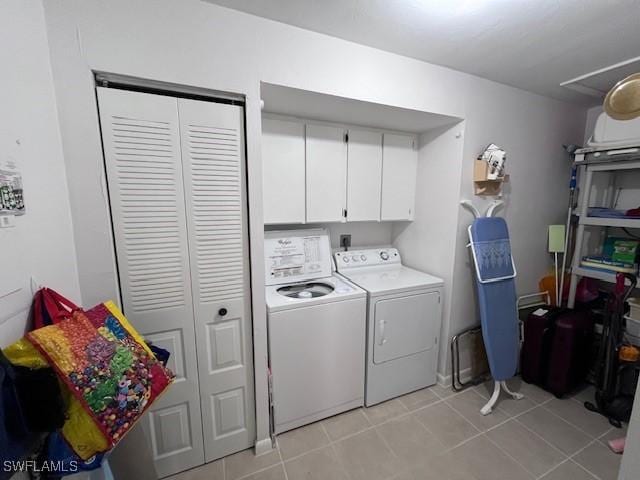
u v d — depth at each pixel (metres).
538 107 2.21
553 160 2.39
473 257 1.92
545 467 1.49
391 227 2.65
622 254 2.14
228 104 1.30
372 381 1.92
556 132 2.36
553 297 2.53
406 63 1.64
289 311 1.60
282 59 1.33
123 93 1.12
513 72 1.84
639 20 1.29
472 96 1.90
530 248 2.43
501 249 2.01
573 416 1.85
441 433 1.71
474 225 1.94
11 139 0.77
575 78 1.92
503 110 2.04
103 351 0.83
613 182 2.45
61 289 1.01
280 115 1.83
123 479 1.19
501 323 1.94
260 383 1.52
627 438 0.87
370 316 1.84
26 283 0.81
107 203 1.15
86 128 1.07
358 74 1.52
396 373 1.99
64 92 1.02
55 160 0.99
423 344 2.06
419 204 2.33
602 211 2.12
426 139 2.23
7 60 0.77
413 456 1.56
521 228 2.34
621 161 1.96
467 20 1.30
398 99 1.64
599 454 1.56
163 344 1.33
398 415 1.86
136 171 1.18
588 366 2.15
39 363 0.71
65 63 1.01
